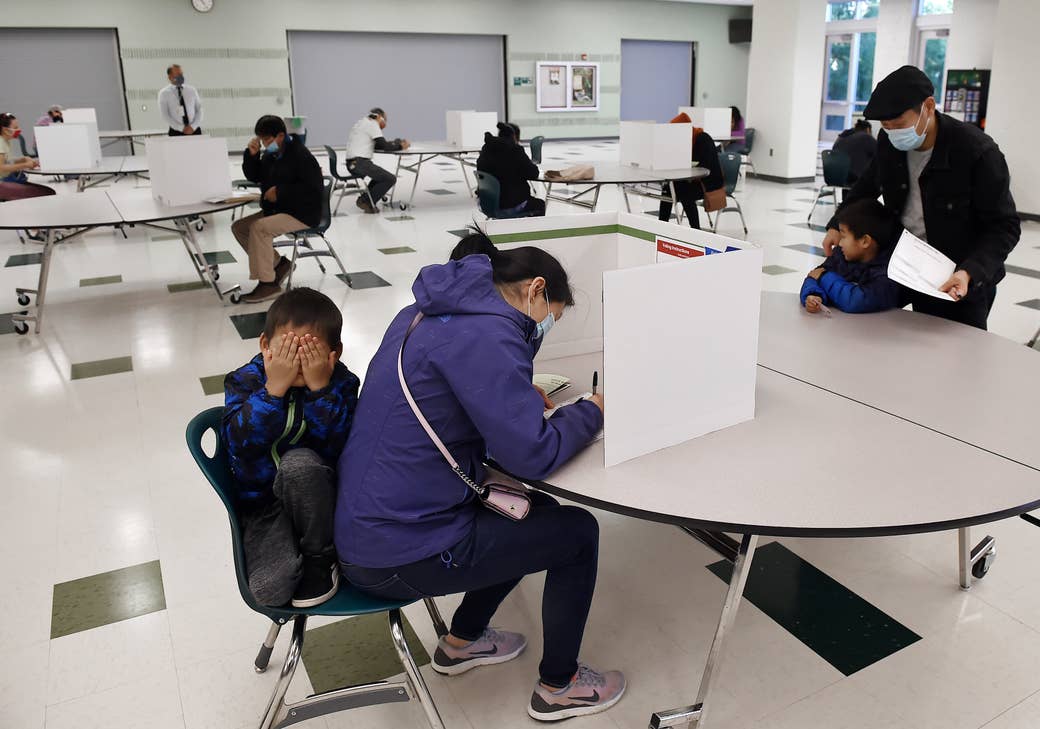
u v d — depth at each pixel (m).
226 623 2.09
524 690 1.84
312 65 15.06
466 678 1.88
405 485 1.41
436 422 1.40
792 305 2.45
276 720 1.54
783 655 1.92
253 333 4.42
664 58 18.27
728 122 9.96
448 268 1.45
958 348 2.04
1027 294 5.01
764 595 2.15
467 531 1.47
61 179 10.30
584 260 1.99
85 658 1.96
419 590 1.47
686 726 1.69
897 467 1.43
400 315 1.54
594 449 1.51
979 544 2.20
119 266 6.07
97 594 2.21
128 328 4.55
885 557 2.32
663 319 1.40
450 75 16.25
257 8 14.28
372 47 15.42
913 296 2.54
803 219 7.82
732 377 1.57
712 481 1.39
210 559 2.37
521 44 16.48
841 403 1.71
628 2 17.25
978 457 1.46
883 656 1.91
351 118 15.63
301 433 1.53
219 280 5.61
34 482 2.82
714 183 6.36
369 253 6.39
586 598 1.65
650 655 1.93
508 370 1.35
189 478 2.84
